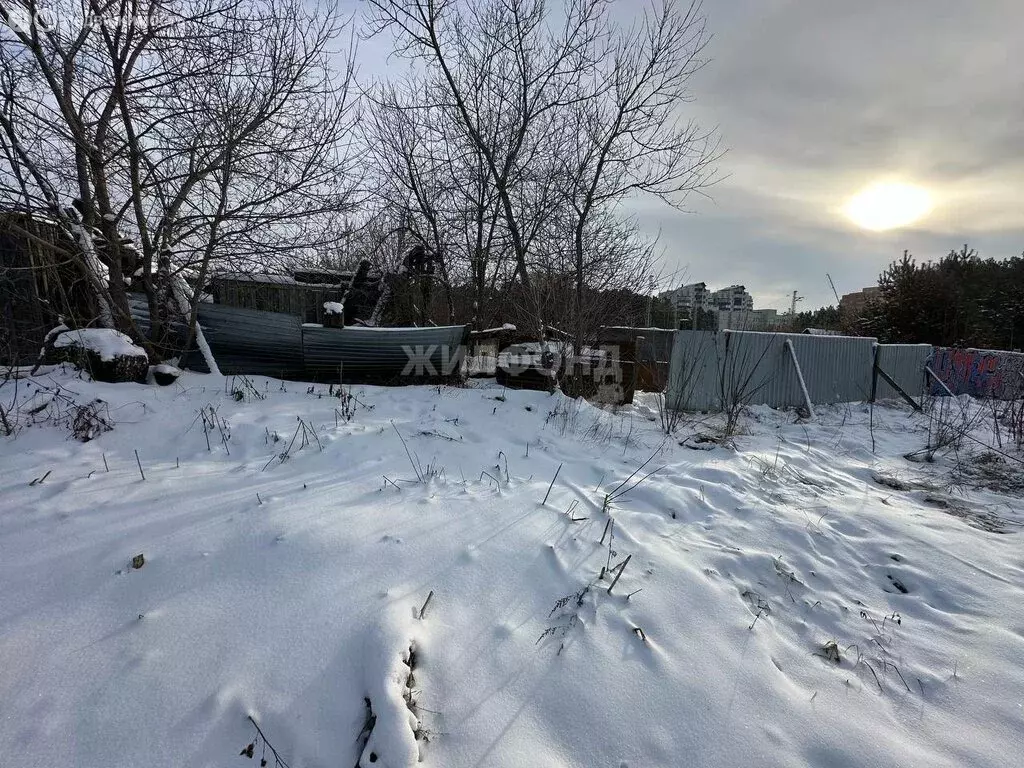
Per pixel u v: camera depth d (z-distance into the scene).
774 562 3.38
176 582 2.50
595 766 1.94
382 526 3.13
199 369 6.18
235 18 5.96
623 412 7.59
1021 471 5.87
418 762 1.83
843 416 9.02
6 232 5.27
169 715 1.88
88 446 3.97
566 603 2.72
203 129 5.84
